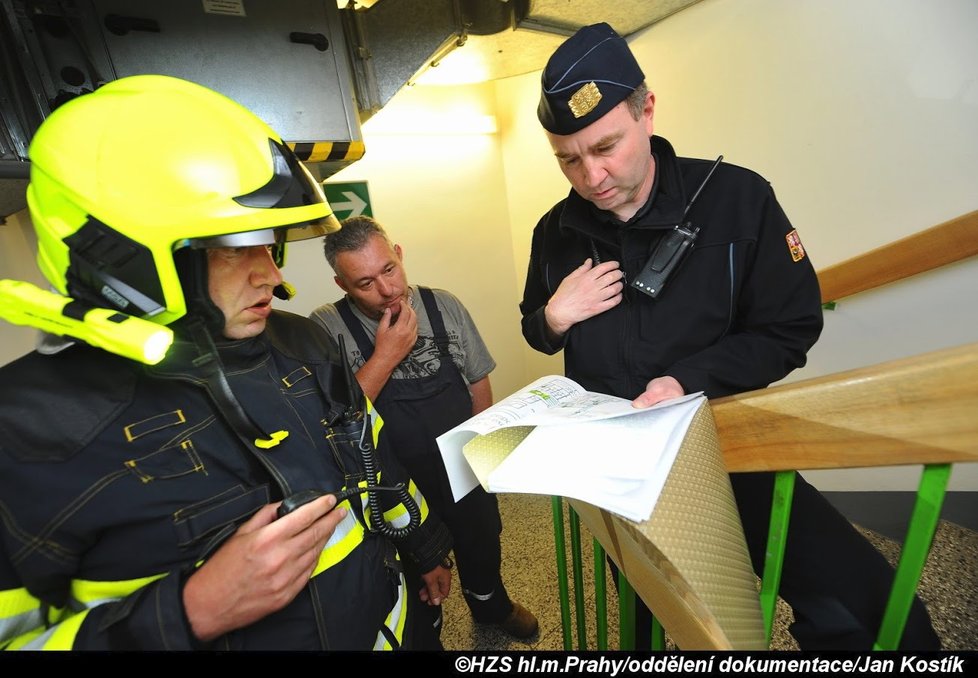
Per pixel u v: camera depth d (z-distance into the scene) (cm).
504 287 254
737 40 138
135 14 83
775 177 139
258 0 94
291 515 45
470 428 53
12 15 72
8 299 41
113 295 40
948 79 104
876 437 38
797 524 64
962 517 122
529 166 229
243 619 43
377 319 117
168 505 46
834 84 121
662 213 72
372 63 125
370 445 66
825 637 57
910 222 116
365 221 108
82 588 46
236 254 49
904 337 124
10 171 76
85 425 44
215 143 43
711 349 69
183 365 49
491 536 122
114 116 42
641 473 41
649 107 73
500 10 138
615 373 79
